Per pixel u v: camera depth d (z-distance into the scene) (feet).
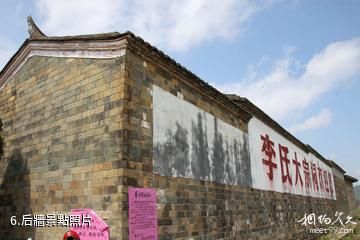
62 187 21.24
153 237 19.83
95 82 21.25
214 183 27.71
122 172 18.44
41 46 25.57
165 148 22.36
